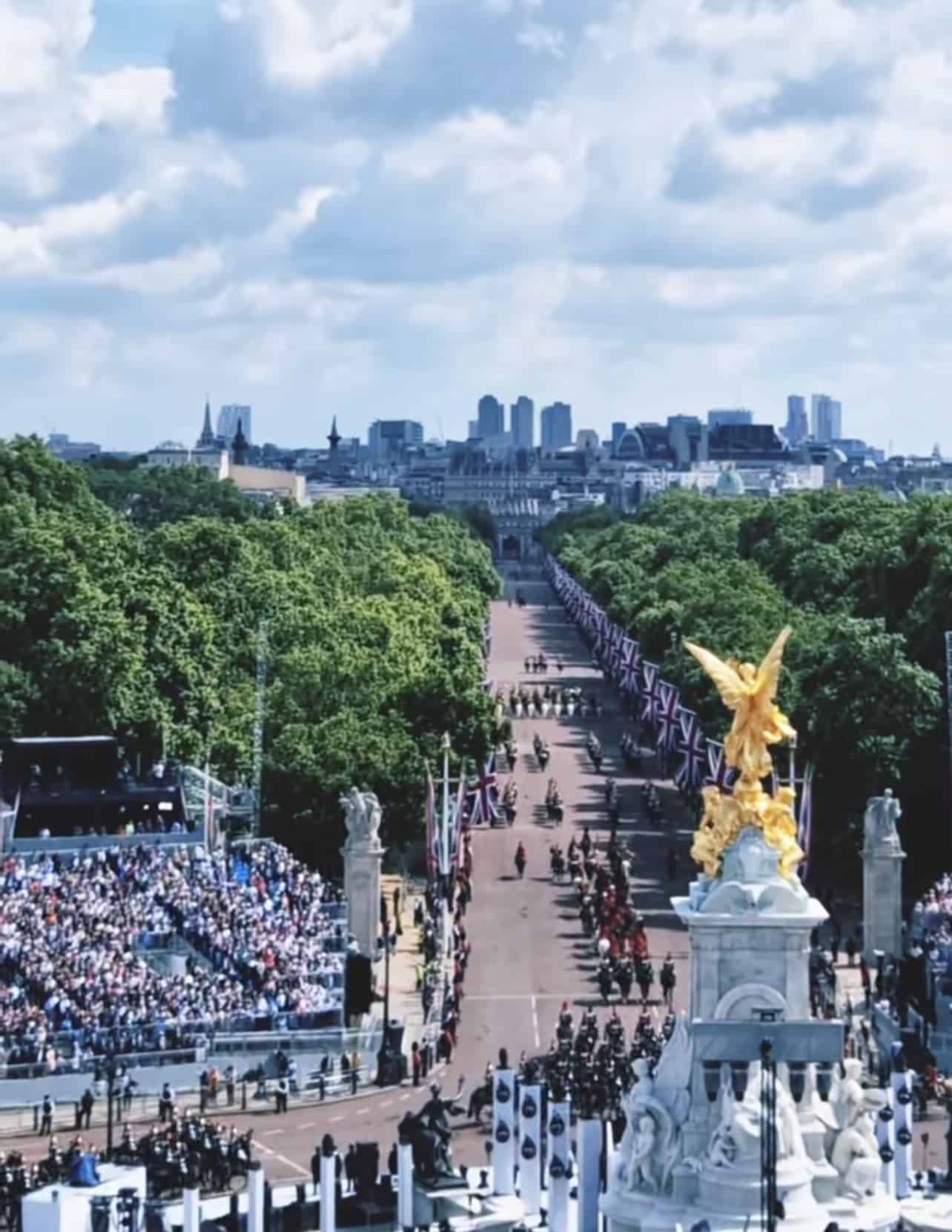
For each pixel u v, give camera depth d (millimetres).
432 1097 186750
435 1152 167625
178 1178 173250
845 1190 156750
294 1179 184125
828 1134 158250
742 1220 152625
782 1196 153875
